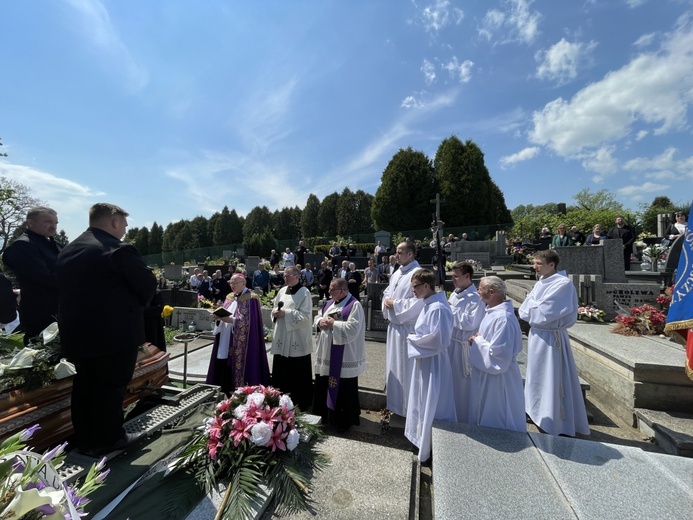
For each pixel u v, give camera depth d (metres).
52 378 2.30
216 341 4.92
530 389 4.04
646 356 4.32
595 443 2.57
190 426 2.76
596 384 5.00
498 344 3.10
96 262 2.12
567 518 1.82
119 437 2.32
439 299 3.41
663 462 2.32
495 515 1.84
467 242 20.22
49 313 3.17
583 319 6.57
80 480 2.02
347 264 13.59
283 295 4.66
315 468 2.38
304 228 54.06
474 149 34.72
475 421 3.37
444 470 2.23
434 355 3.38
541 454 2.42
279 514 1.97
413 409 3.51
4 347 2.47
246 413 2.42
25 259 3.11
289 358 4.58
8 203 21.22
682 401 3.96
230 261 28.42
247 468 2.18
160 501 1.97
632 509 1.88
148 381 3.29
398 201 35.62
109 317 2.13
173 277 22.86
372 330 7.90
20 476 1.11
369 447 2.65
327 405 4.12
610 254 7.80
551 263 4.00
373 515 1.96
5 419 2.02
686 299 2.78
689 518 1.82
